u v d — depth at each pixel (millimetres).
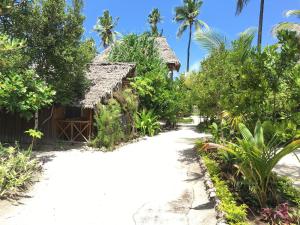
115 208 7293
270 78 8164
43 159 11781
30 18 13102
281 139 7309
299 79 7844
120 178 9609
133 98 17594
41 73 13648
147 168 10766
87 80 15242
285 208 6062
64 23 13539
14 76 11117
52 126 14789
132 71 20141
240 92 8320
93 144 14008
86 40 14453
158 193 8281
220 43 14867
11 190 8008
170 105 21578
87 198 7918
